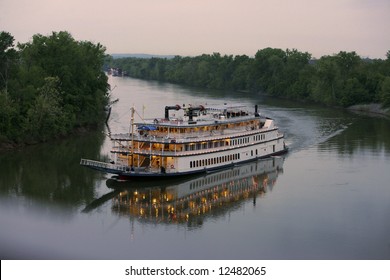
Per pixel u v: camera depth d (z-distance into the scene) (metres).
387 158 122.12
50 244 72.81
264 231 77.81
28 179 102.94
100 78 184.00
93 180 103.25
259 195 94.69
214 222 81.75
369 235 76.31
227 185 100.81
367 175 107.25
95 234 76.56
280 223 81.00
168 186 100.25
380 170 111.31
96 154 125.31
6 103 129.50
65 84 157.62
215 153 108.56
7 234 75.44
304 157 124.19
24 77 147.38
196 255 69.81
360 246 72.69
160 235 76.69
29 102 139.38
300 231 77.81
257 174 108.81
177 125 102.75
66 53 161.88
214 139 107.56
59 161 117.81
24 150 128.88
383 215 84.00
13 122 133.88
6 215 82.75
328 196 93.69
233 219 83.06
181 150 101.75
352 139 146.50
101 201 90.94
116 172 98.38
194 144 103.75
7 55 145.62
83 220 82.12
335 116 196.62
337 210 86.31
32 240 73.81
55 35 163.75
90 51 183.50
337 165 116.00
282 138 128.62
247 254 70.06
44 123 139.12
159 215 84.75
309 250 71.38
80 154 125.12
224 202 91.19
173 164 101.31
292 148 134.38
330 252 70.69
